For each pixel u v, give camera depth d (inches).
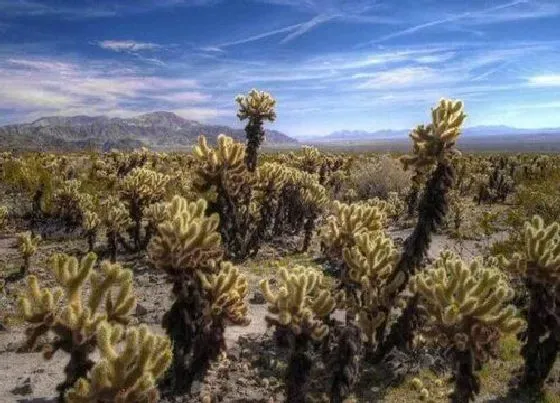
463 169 1379.2
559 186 988.6
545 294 320.2
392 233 823.1
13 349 354.3
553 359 328.2
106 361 183.2
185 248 283.7
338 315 447.5
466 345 270.7
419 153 354.6
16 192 982.4
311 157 1104.2
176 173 1098.1
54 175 1074.7
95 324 223.3
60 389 222.1
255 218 660.1
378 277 354.6
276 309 273.0
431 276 307.0
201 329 291.4
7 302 452.4
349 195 1035.3
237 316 297.4
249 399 298.5
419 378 336.5
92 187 1008.2
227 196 503.8
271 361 343.6
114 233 603.8
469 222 905.5
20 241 557.9
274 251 671.8
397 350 362.9
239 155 501.4
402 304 357.7
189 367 292.5
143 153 1279.5
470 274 284.0
